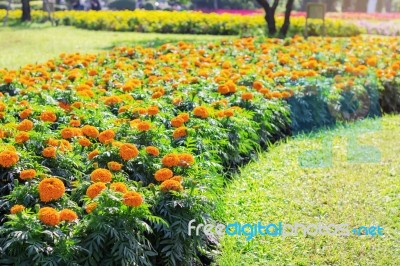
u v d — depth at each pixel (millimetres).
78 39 21375
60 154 5473
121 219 4469
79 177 5309
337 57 11992
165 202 4883
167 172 5113
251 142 7766
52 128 6910
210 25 23906
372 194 6832
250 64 11055
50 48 18953
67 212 4391
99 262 4406
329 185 7074
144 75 9805
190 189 4980
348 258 5441
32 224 4277
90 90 8055
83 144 5770
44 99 7641
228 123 7281
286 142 8586
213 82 8906
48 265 4156
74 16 27203
